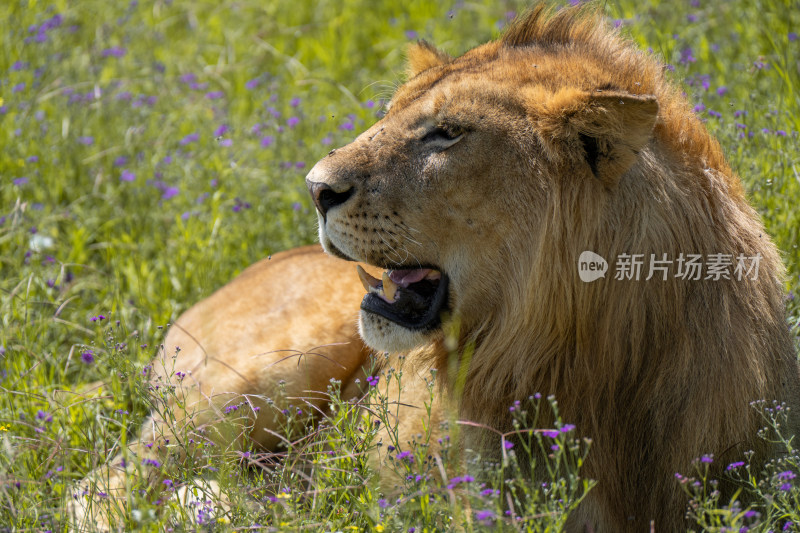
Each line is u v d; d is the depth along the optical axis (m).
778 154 14.27
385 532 9.03
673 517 9.62
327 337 12.64
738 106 16.47
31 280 15.09
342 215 10.26
